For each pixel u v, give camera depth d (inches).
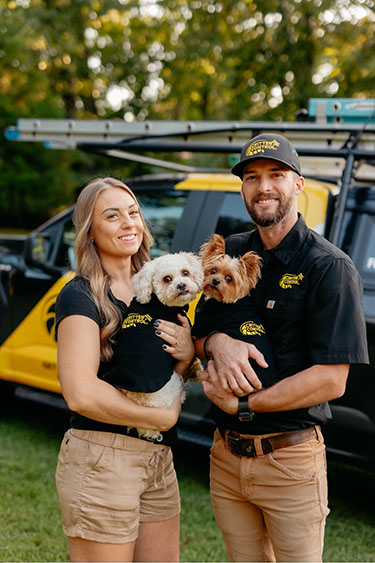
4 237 203.8
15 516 127.6
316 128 135.7
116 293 82.5
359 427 118.3
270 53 468.1
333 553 118.1
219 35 525.7
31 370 174.9
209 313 84.4
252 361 78.3
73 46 683.4
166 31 631.2
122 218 81.1
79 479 74.3
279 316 78.2
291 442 77.5
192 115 727.1
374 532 127.7
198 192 153.0
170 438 80.7
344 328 73.0
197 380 87.3
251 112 521.7
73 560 76.2
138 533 80.4
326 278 74.4
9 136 181.5
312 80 453.4
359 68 422.6
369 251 124.6
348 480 158.7
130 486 75.0
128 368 74.5
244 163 80.4
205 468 161.2
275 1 453.1
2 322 181.6
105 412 71.9
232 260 82.5
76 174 890.7
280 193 78.8
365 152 125.3
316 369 73.7
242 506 84.4
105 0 650.8
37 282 173.8
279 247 79.4
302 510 77.3
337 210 124.1
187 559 113.7
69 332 73.8
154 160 195.2
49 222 181.8
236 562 85.7
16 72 772.0
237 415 77.7
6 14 706.2
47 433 184.7
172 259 80.2
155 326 77.2
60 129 175.5
